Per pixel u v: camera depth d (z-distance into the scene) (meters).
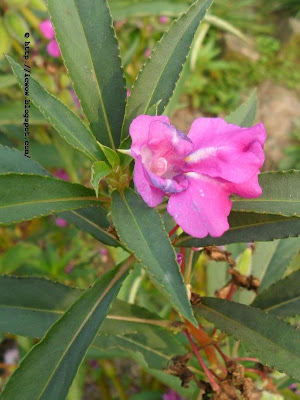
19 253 0.26
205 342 0.16
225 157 0.11
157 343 0.17
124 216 0.12
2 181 0.12
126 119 0.13
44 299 0.15
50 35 0.24
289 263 0.19
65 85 0.25
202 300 0.14
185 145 0.12
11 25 0.22
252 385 0.15
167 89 0.14
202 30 0.30
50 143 0.28
